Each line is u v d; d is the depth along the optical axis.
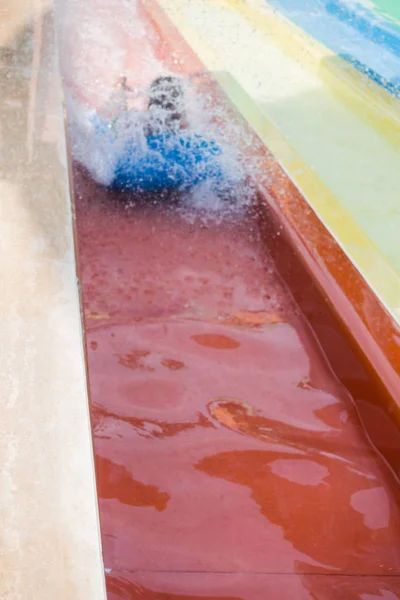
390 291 1.97
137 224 2.46
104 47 3.79
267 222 2.43
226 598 1.32
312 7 5.36
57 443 1.01
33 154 1.70
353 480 1.61
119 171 2.70
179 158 2.82
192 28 4.59
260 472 1.61
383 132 3.32
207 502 1.52
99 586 0.86
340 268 2.06
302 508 1.53
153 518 1.47
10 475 0.96
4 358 1.13
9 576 0.86
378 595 1.36
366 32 4.80
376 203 2.62
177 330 2.02
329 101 3.68
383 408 1.69
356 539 1.47
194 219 2.51
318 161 2.98
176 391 1.82
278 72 4.03
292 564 1.40
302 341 2.02
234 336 2.01
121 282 2.20
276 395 1.83
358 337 1.82
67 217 1.48
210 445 1.67
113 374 1.85
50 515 0.92
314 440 1.71
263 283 2.24
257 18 5.03
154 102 3.23
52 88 2.08
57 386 1.09
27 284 1.28
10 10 2.57
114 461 1.60
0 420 1.03
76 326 1.20
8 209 1.48
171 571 1.37
